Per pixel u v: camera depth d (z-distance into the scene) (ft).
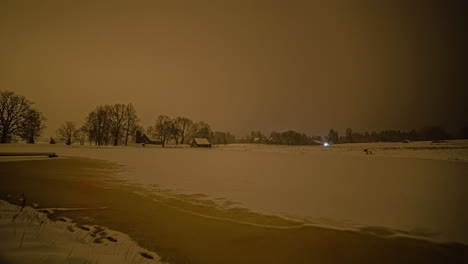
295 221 19.80
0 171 44.24
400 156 96.12
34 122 159.02
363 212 22.30
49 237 15.10
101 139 204.03
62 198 25.41
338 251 14.65
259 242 15.75
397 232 17.69
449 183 36.78
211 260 13.23
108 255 13.23
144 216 20.35
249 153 120.67
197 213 21.50
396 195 28.78
